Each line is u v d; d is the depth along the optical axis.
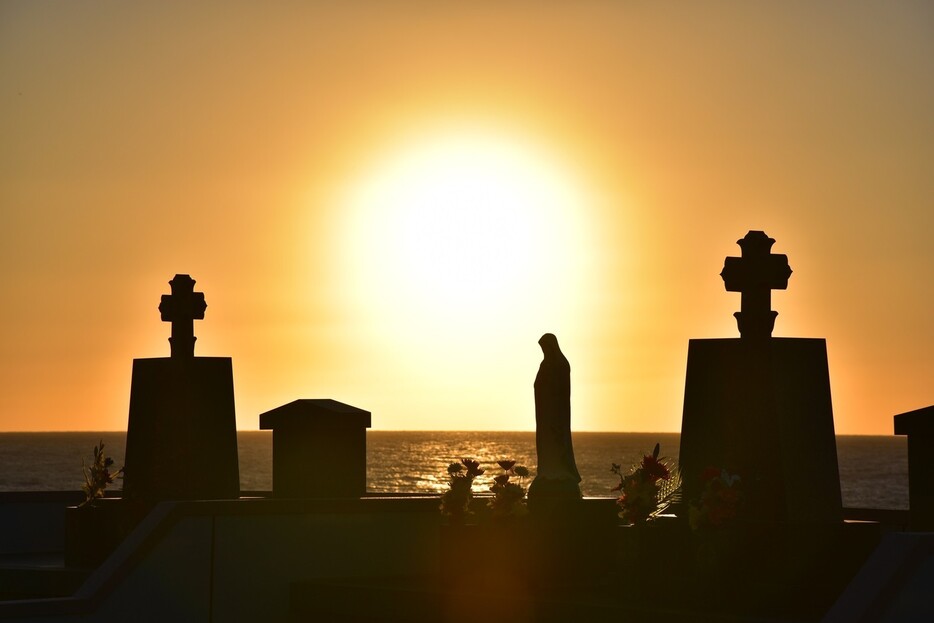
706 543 36.47
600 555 43.94
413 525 48.59
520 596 39.44
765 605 36.22
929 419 43.72
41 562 52.03
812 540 36.94
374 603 42.25
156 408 50.75
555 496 43.94
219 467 50.91
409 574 48.16
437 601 40.44
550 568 42.84
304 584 44.59
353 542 47.19
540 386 44.97
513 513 42.66
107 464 50.81
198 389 50.88
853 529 37.44
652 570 37.84
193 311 51.19
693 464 39.12
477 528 42.44
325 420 51.59
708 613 34.38
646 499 38.41
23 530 57.53
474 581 42.22
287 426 51.72
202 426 50.72
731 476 37.12
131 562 42.38
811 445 38.25
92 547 49.59
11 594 49.06
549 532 43.06
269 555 45.25
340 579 46.25
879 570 30.89
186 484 50.16
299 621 44.59
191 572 43.66
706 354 39.38
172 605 43.12
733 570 36.28
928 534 31.48
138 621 42.28
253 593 44.81
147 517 43.69
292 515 45.91
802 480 37.84
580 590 41.28
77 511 50.12
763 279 38.59
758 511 37.75
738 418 38.47
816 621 34.00
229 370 51.81
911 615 30.64
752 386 38.38
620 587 41.22
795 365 38.56
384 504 48.00
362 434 52.56
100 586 41.66
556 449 44.66
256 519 45.16
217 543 44.28
